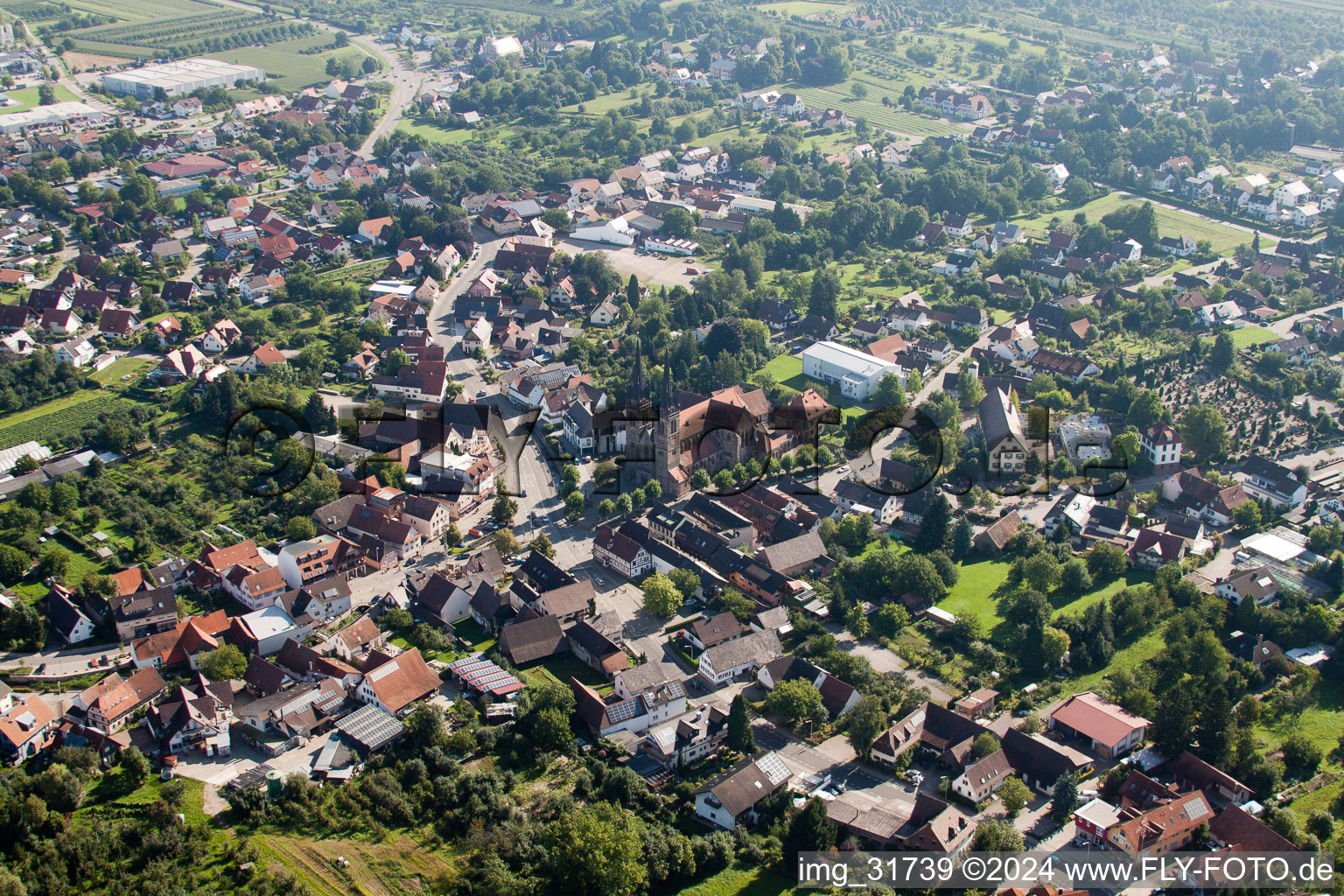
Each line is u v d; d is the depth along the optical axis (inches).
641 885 7249.0
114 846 7362.2
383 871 7347.4
